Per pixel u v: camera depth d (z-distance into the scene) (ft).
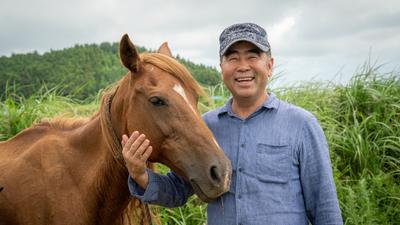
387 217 13.70
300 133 7.39
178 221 13.42
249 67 7.72
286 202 7.27
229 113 8.06
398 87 19.15
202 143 7.18
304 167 7.32
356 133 16.10
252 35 7.60
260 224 7.25
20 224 8.77
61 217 8.38
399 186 14.66
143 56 7.95
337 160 15.30
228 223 7.63
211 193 6.95
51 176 8.57
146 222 9.20
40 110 16.87
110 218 8.75
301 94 19.08
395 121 16.90
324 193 7.13
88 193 8.47
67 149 8.89
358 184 14.17
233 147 7.84
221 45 7.94
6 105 16.10
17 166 8.96
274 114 7.70
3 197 8.80
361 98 18.11
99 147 8.62
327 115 17.33
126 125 7.94
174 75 7.66
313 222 7.61
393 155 16.43
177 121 7.32
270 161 7.38
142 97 7.57
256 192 7.36
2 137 15.31
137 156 7.18
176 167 7.43
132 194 7.90
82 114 17.35
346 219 13.04
